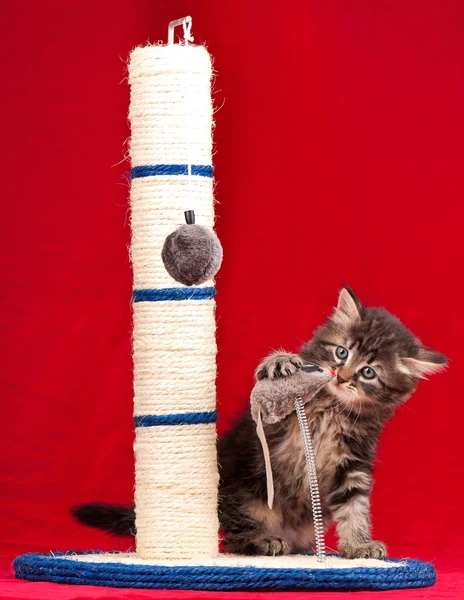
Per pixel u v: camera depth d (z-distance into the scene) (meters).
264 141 1.96
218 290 1.96
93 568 1.47
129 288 1.95
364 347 1.64
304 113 1.96
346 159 1.95
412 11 1.95
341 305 1.68
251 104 1.95
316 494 1.53
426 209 1.95
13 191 1.95
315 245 1.95
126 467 1.94
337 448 1.62
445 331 1.95
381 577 1.47
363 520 1.61
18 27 1.95
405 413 1.95
